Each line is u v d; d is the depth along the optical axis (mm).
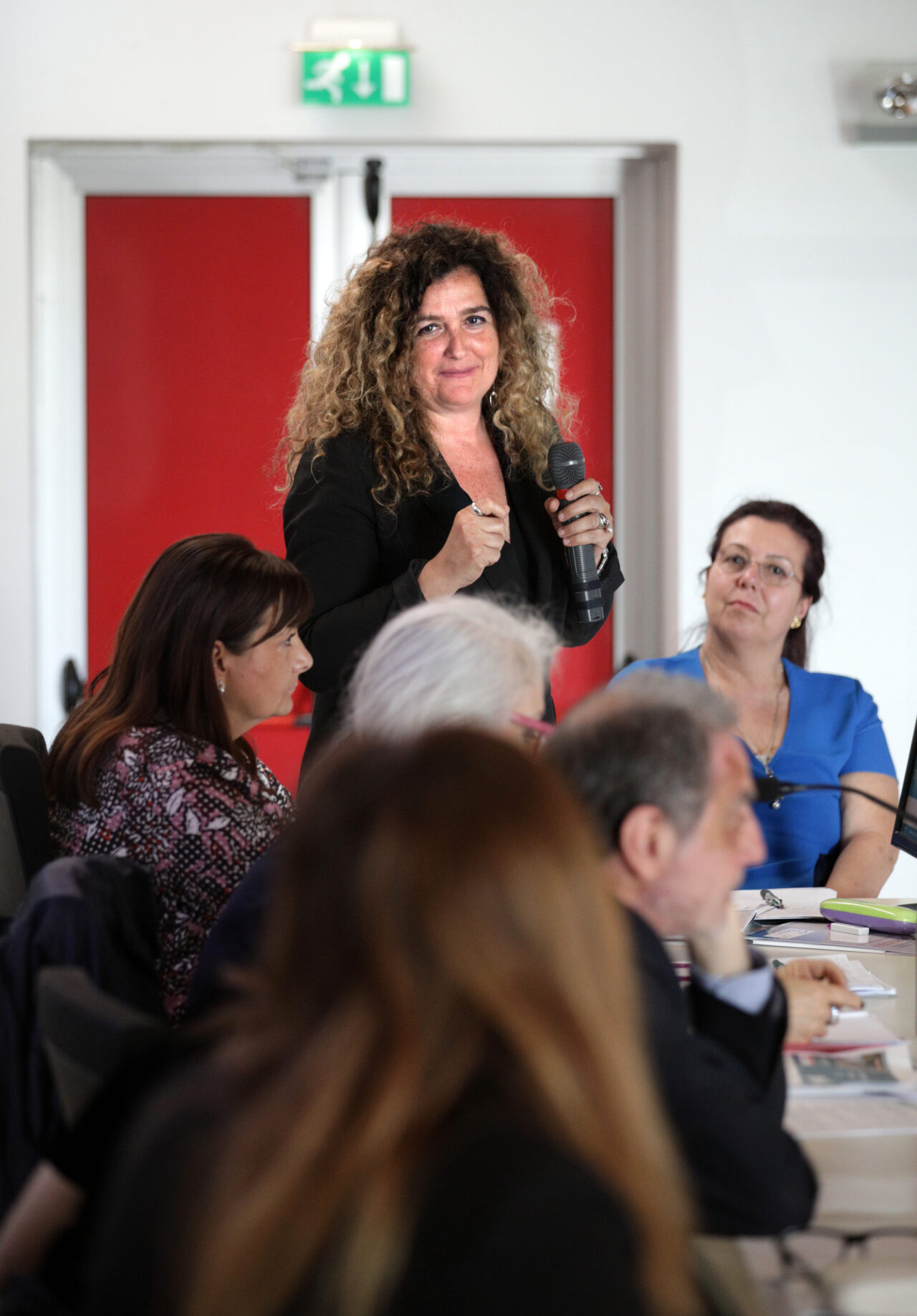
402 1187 2045
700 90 12391
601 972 2215
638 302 13086
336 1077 2113
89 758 5898
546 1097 2115
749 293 12594
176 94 12125
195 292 12812
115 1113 2936
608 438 13203
